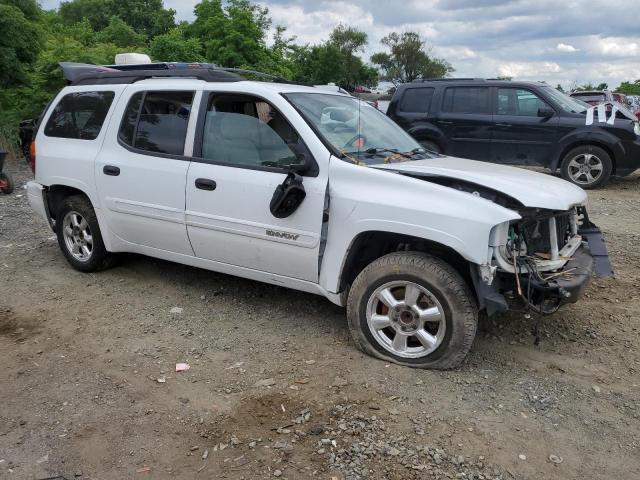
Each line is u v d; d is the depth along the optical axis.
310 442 3.07
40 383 3.69
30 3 20.86
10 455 3.00
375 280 3.84
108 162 5.09
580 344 4.25
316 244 3.99
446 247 3.76
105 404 3.46
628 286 5.39
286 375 3.76
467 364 3.91
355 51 56.34
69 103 5.58
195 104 4.63
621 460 2.96
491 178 3.93
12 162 13.29
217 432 3.18
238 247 4.40
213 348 4.15
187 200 4.59
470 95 11.05
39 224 7.65
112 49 18.81
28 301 5.00
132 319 4.64
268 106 4.29
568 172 10.50
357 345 4.04
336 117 4.47
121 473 2.87
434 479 2.81
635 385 3.68
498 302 3.51
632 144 9.96
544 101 10.50
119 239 5.23
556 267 3.85
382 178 3.81
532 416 3.33
